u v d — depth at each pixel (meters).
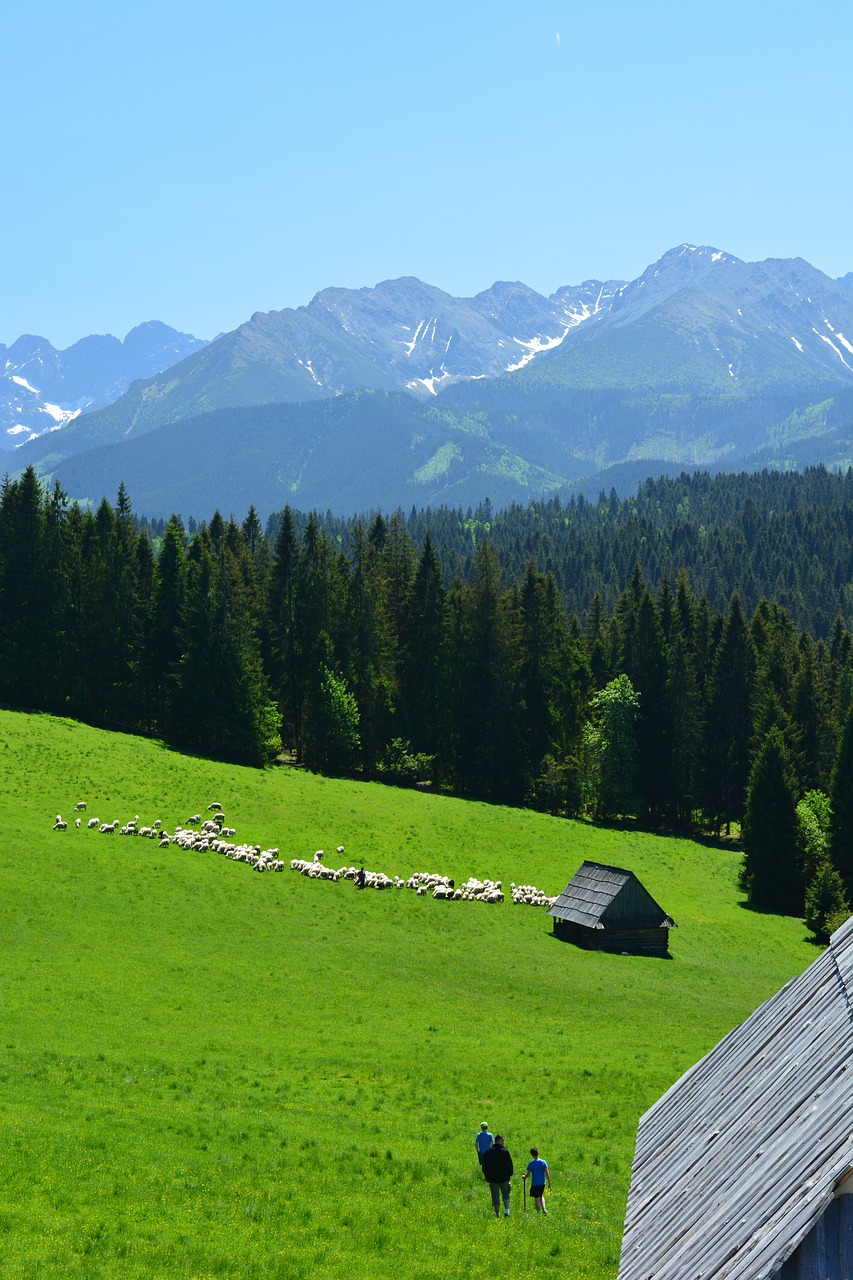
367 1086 38.09
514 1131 34.12
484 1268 23.80
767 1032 19.66
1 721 95.25
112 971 49.12
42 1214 24.06
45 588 111.31
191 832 73.31
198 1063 38.50
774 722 112.62
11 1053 36.81
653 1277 14.99
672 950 69.12
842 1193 12.31
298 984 51.12
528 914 71.88
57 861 63.72
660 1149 19.92
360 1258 23.81
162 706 113.00
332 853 77.31
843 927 20.17
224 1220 25.09
